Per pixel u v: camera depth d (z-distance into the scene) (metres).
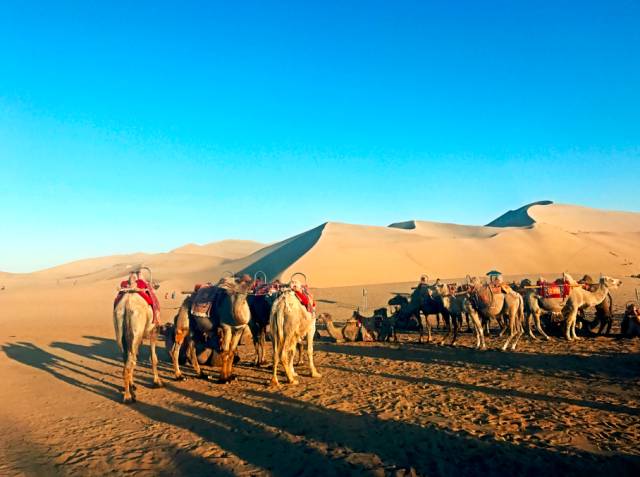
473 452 6.82
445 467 6.34
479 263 72.50
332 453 6.95
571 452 6.70
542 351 15.33
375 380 11.89
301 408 9.38
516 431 7.64
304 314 11.81
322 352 17.17
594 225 133.25
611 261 74.62
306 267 63.22
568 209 145.50
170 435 8.02
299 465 6.57
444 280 60.91
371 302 39.19
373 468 6.38
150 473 6.46
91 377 13.66
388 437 7.56
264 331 14.38
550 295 17.61
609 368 12.37
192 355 13.22
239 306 11.70
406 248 74.75
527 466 6.28
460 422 8.17
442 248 76.31
